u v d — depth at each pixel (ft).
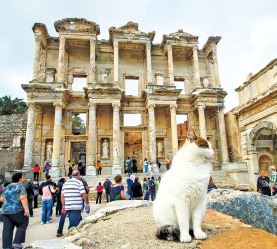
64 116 104.32
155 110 112.68
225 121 110.83
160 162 107.45
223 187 85.76
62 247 14.14
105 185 59.21
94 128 95.50
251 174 86.43
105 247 14.44
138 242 14.15
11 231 23.52
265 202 26.73
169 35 114.83
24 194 24.30
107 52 116.88
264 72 79.82
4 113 180.65
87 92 98.99
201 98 106.73
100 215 25.21
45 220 39.19
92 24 109.19
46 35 110.42
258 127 82.48
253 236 13.37
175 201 13.14
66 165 99.96
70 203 26.71
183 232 13.07
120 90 99.50
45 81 108.06
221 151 106.32
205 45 123.54
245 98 91.15
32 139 92.22
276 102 73.87
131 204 30.48
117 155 93.71
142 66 118.62
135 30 113.09
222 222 16.98
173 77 109.19
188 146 13.87
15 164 101.50
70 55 114.21
